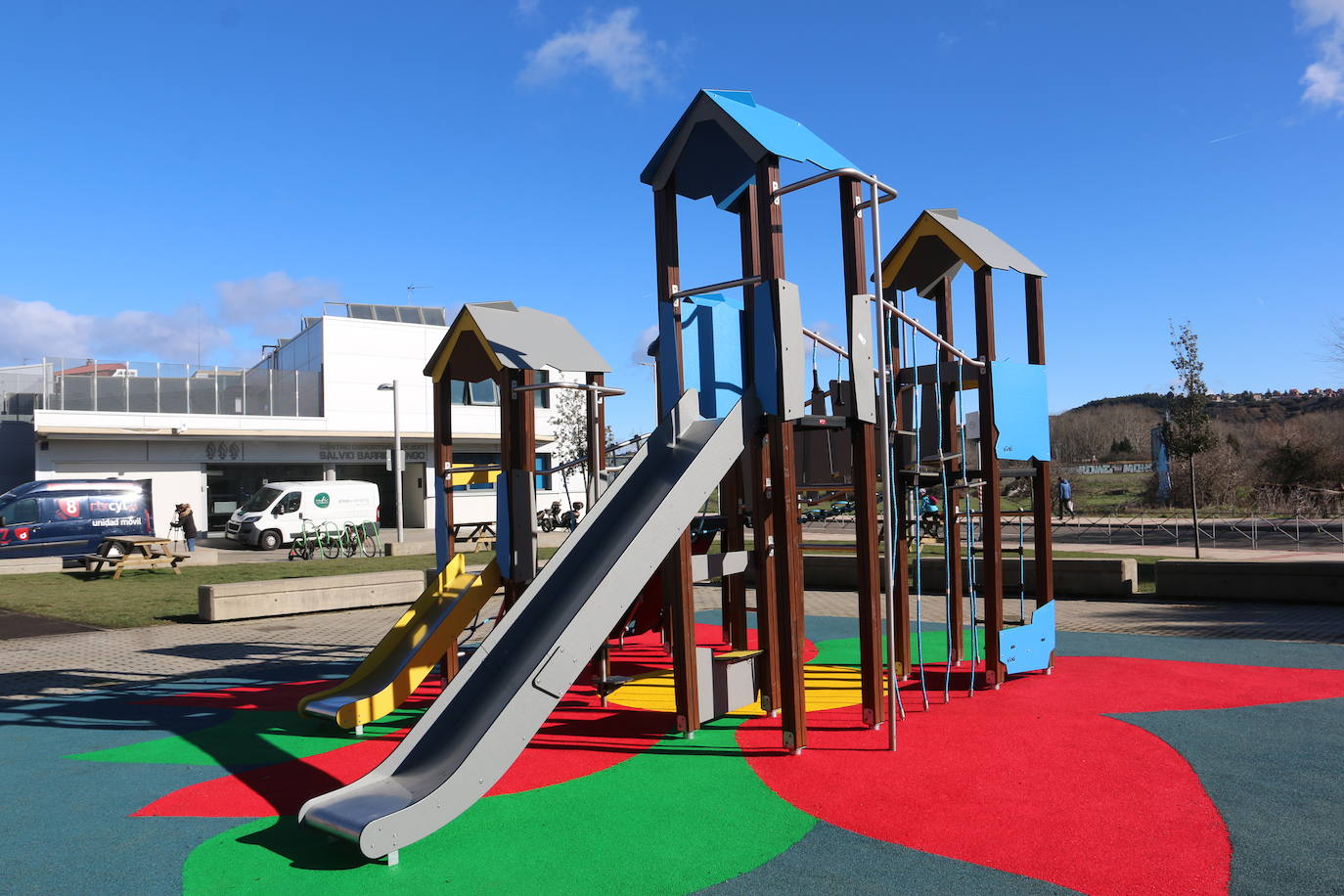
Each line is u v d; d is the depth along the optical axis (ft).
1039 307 25.91
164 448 115.14
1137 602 44.47
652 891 12.48
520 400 25.80
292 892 12.82
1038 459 26.00
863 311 20.25
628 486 19.25
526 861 13.70
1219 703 22.59
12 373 124.36
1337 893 11.80
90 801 17.35
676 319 21.38
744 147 19.63
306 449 125.90
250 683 29.73
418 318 147.33
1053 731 20.34
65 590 59.21
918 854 13.53
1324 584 40.88
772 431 19.30
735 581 27.14
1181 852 13.25
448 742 15.30
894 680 19.16
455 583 27.14
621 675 28.73
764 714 23.12
